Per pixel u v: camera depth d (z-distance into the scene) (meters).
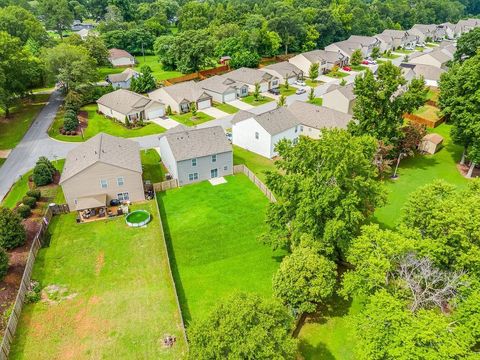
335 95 64.50
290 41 110.31
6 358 22.36
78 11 160.00
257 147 51.34
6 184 42.69
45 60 69.50
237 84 76.25
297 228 27.14
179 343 23.41
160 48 97.00
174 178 43.75
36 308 26.05
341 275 26.84
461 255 20.20
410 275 21.11
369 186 26.55
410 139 44.28
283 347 17.09
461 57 79.75
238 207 38.72
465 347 16.92
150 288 27.98
